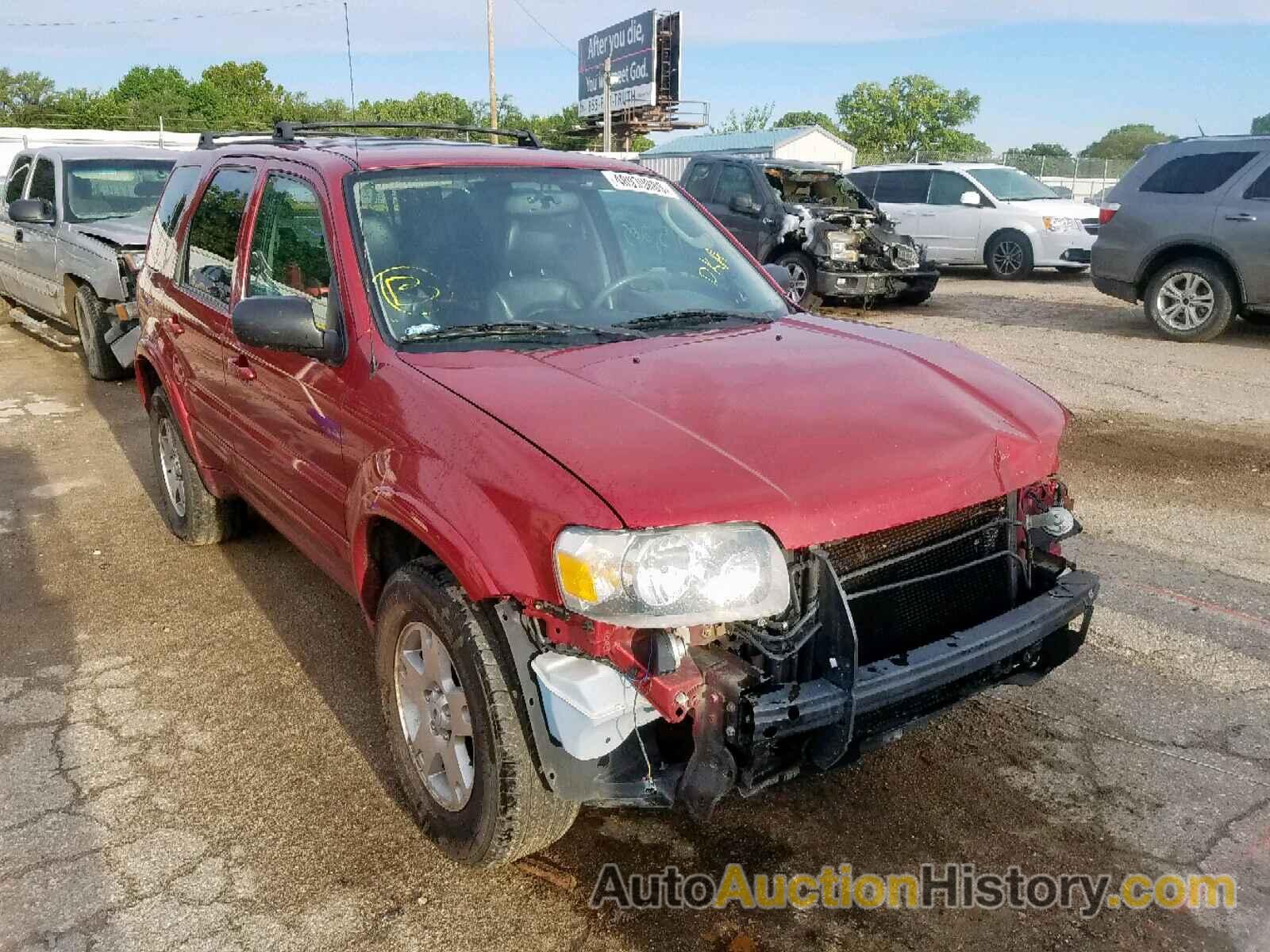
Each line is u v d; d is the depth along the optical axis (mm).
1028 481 2865
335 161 3607
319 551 3678
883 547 2662
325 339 3207
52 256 9547
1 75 62625
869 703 2420
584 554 2273
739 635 2418
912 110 60875
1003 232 16406
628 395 2746
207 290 4324
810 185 14430
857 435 2658
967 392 3061
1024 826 3031
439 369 2926
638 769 2455
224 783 3297
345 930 2656
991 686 2922
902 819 3072
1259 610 4441
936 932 2627
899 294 13227
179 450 5094
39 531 5609
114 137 31453
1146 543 5238
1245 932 2609
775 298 4020
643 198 4074
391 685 3053
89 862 2918
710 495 2334
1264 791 3176
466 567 2475
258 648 4230
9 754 3467
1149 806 3111
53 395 8789
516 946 2594
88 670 4062
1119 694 3746
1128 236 10680
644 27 41188
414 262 3346
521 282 3457
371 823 3088
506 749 2549
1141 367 9297
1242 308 10133
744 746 2322
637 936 2621
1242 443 6977
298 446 3525
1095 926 2639
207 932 2648
